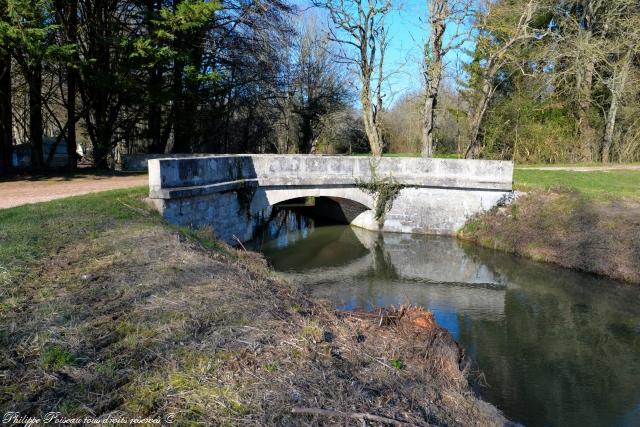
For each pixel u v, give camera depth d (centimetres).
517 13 2192
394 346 526
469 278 1208
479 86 2523
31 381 330
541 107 2572
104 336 401
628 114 2400
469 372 657
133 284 526
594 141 2548
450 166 1603
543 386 661
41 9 1281
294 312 532
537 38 2180
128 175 1569
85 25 1680
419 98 2970
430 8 1905
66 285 511
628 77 2231
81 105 2248
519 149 2631
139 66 1698
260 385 353
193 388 338
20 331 397
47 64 1623
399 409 370
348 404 351
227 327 441
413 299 1038
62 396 316
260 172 1443
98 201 941
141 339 400
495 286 1143
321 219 2053
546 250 1340
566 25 2252
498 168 1570
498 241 1475
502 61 2252
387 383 419
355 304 976
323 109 3112
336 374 399
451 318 930
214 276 594
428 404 410
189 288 536
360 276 1223
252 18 2167
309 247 1527
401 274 1241
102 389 326
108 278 541
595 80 2552
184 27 1697
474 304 1016
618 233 1245
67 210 848
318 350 437
